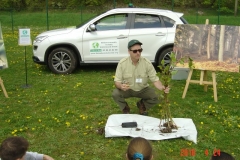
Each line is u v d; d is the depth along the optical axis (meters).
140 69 5.67
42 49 9.05
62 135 5.21
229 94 7.43
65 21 27.17
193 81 7.02
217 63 6.75
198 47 6.89
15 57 11.42
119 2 34.31
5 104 6.64
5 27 24.30
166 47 9.03
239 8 32.91
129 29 9.03
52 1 35.72
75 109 6.39
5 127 5.52
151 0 34.06
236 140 5.10
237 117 5.95
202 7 33.31
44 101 6.84
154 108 6.43
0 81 7.03
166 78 5.08
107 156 4.60
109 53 9.05
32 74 9.05
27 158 3.37
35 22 26.84
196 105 6.62
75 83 8.25
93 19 9.11
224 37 6.75
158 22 9.12
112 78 8.78
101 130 5.29
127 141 4.98
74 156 4.59
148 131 5.18
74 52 9.09
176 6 33.19
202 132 5.34
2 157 2.88
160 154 4.60
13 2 35.16
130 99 6.97
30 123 5.68
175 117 6.00
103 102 6.85
